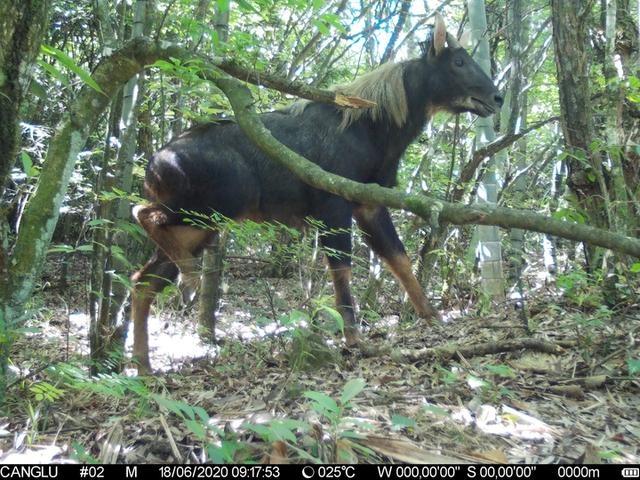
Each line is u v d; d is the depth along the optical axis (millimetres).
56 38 2744
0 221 1110
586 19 1824
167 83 2350
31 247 1145
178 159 1785
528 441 1080
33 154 2377
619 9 2080
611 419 1179
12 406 1271
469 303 2580
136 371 1718
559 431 1121
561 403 1255
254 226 1614
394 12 2744
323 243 1881
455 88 1983
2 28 947
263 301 2689
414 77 1989
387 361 1582
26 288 1143
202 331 1976
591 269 1894
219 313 2529
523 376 1408
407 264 2053
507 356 1525
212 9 2445
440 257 2674
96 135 2580
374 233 2021
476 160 2355
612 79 1759
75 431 1138
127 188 1675
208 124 1896
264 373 1540
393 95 1944
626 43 2059
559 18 1820
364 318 2266
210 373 1588
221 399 1331
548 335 1659
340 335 1938
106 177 1675
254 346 1785
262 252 2006
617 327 1608
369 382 1396
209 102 2014
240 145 1854
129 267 1678
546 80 4023
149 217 1784
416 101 1994
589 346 1503
